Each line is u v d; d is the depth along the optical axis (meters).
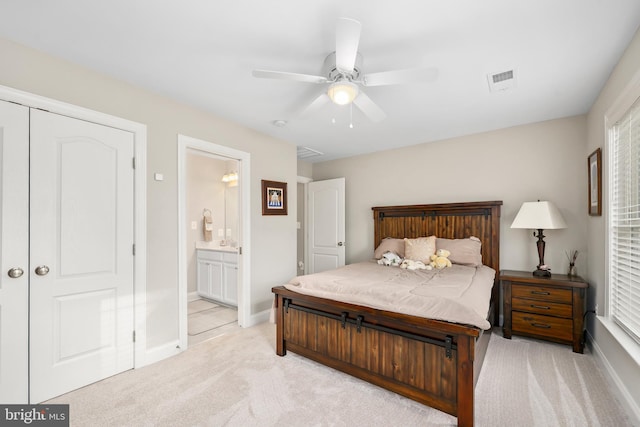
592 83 2.30
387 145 4.19
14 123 1.80
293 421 1.73
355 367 2.16
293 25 1.64
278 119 3.14
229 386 2.11
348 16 1.55
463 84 2.32
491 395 1.96
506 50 1.87
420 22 1.60
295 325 2.54
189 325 3.42
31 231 1.86
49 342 1.93
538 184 3.25
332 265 4.77
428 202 4.03
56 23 1.63
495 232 3.40
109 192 2.22
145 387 2.09
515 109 2.87
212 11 1.53
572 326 2.65
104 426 1.69
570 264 2.95
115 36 1.75
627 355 1.79
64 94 2.00
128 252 2.32
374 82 1.83
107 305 2.21
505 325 2.98
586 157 2.97
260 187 3.56
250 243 3.42
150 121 2.48
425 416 1.78
